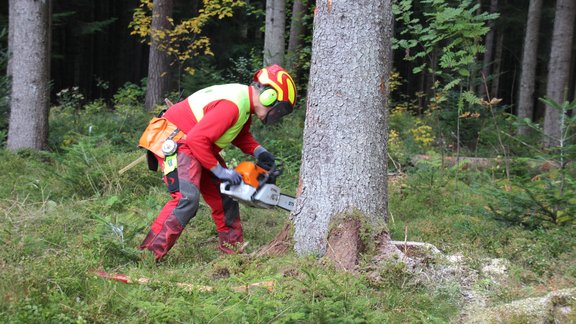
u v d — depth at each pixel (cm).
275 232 531
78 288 329
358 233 400
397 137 1117
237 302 310
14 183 643
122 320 296
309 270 365
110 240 409
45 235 459
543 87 2353
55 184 654
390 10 418
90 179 634
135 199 621
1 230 462
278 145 868
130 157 699
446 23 680
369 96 407
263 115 438
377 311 314
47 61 846
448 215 584
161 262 429
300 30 1466
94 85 2548
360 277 347
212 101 424
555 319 322
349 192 406
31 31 818
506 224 525
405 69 2642
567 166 545
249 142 473
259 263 401
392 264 377
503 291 369
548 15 2006
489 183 732
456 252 444
